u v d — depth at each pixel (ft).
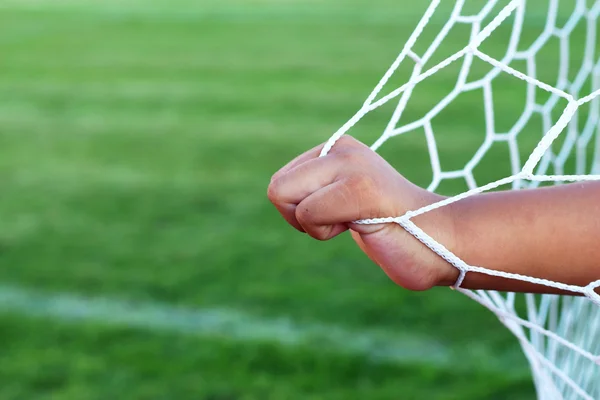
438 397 7.19
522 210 2.73
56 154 16.97
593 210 2.69
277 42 32.89
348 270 10.08
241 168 15.55
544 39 4.44
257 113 20.93
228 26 37.29
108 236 11.64
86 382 7.63
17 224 12.26
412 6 42.45
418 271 2.74
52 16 41.34
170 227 12.01
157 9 43.50
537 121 18.40
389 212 2.62
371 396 7.25
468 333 8.36
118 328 8.69
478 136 17.47
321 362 7.85
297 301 9.27
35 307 9.25
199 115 20.77
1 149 17.53
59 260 10.71
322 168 2.65
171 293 9.62
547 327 5.46
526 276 2.71
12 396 7.40
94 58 30.09
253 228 11.82
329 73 26.32
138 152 17.01
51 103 22.67
